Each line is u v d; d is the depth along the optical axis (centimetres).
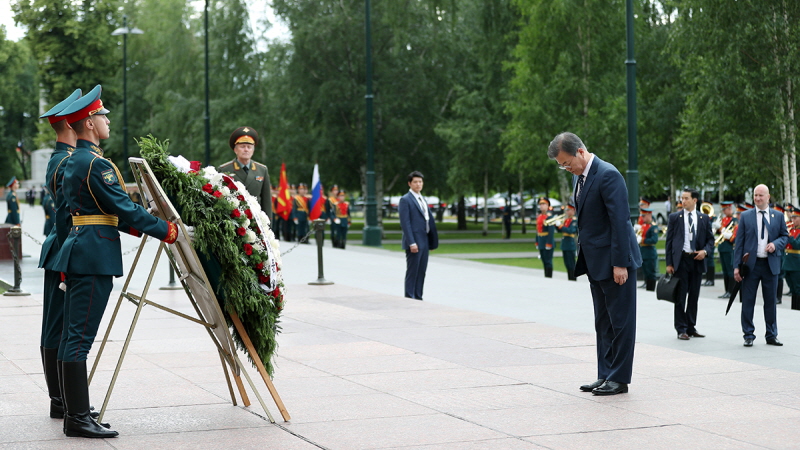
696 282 1033
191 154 4509
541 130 3406
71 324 545
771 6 2591
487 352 854
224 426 574
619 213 653
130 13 6388
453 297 1398
